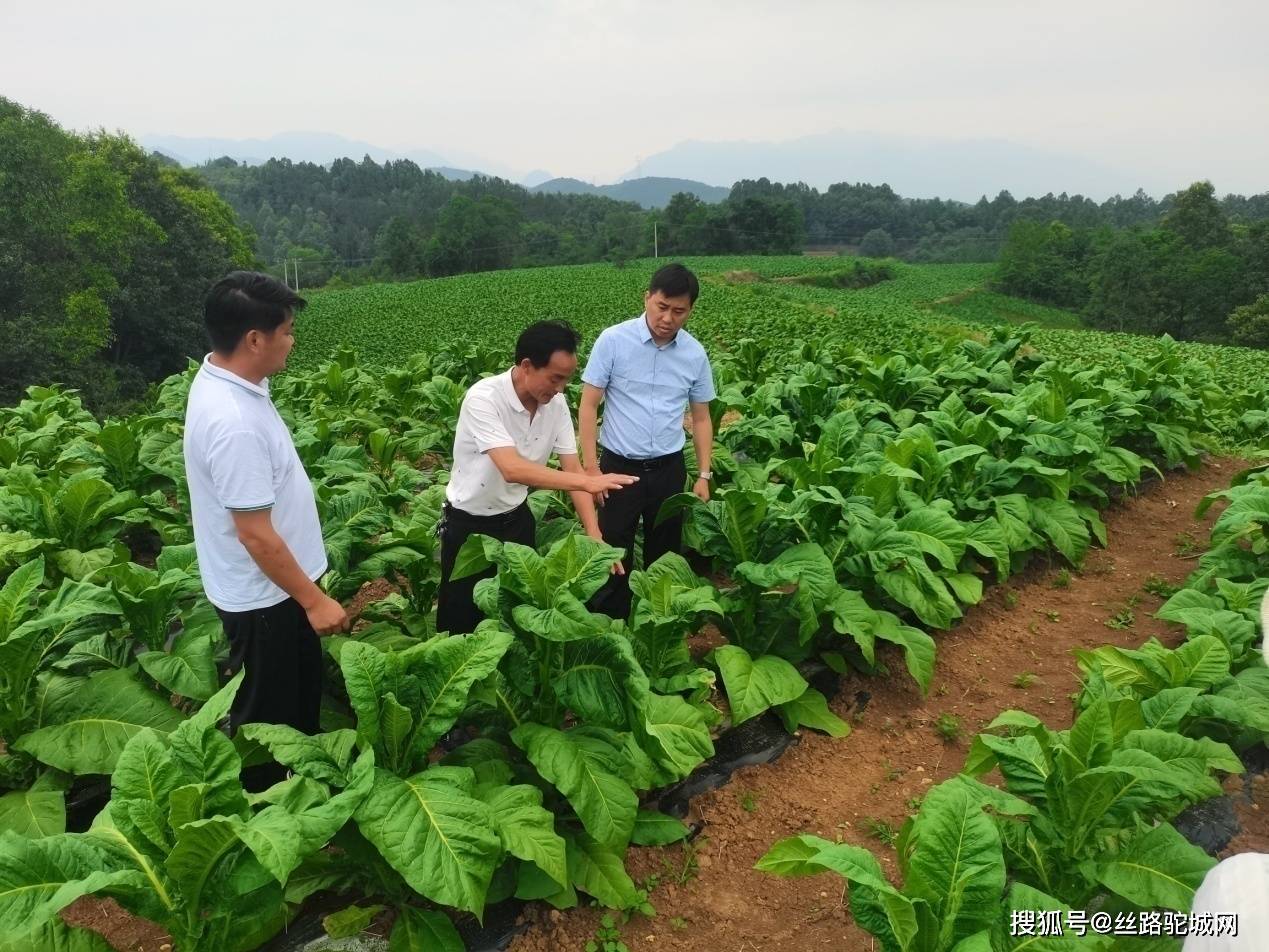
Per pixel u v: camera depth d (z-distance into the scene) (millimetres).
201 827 2412
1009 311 78812
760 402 9109
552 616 3225
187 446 3275
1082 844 3068
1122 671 4285
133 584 4309
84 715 3736
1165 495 8938
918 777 4422
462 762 3490
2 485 7453
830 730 4660
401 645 4418
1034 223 93750
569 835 3539
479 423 4195
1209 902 1497
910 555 4875
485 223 113000
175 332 42031
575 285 72125
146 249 39438
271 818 2463
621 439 5406
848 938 3381
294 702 3754
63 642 3939
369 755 2855
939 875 2467
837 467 6059
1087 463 7691
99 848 2625
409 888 3219
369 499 5168
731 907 3561
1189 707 3654
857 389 10531
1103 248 88000
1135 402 9094
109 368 36094
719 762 4387
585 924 3373
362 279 111062
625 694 3391
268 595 3506
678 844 3850
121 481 7723
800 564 4629
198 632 4090
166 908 2648
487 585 3617
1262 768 4293
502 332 45125
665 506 5320
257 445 3199
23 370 30625
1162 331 74375
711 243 118188
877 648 5426
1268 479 7184
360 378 13297
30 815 3479
